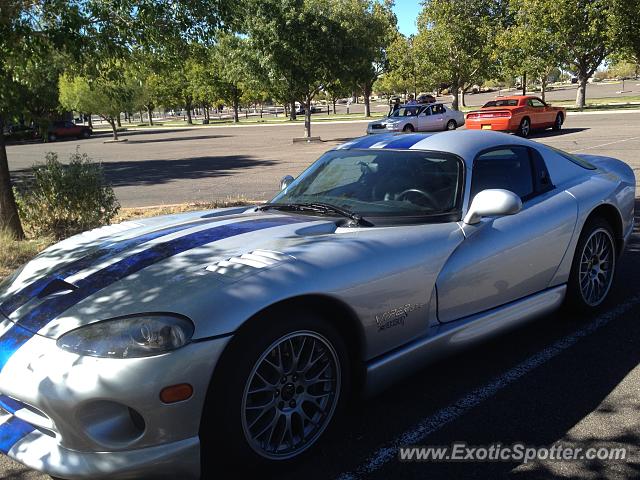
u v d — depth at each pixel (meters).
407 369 3.04
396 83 67.81
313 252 2.78
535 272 3.72
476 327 3.36
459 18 33.50
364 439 2.88
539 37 30.73
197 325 2.32
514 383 3.39
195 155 21.80
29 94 7.81
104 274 2.76
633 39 28.22
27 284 2.89
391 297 2.90
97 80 7.98
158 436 2.27
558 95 58.28
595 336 3.98
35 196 7.48
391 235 3.09
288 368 2.59
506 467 2.63
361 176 3.83
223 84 51.88
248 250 2.84
